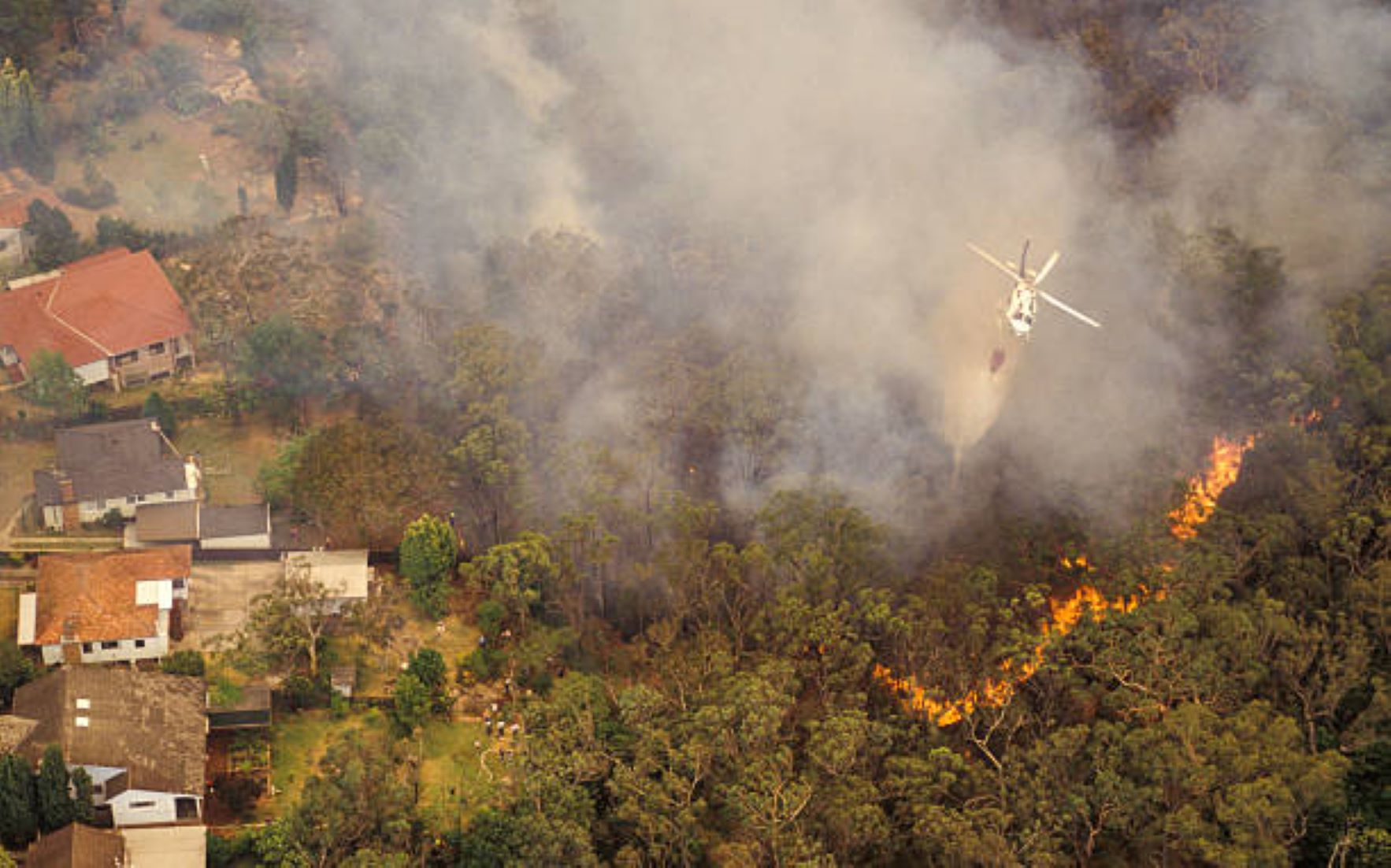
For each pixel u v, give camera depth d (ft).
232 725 469.98
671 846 435.12
